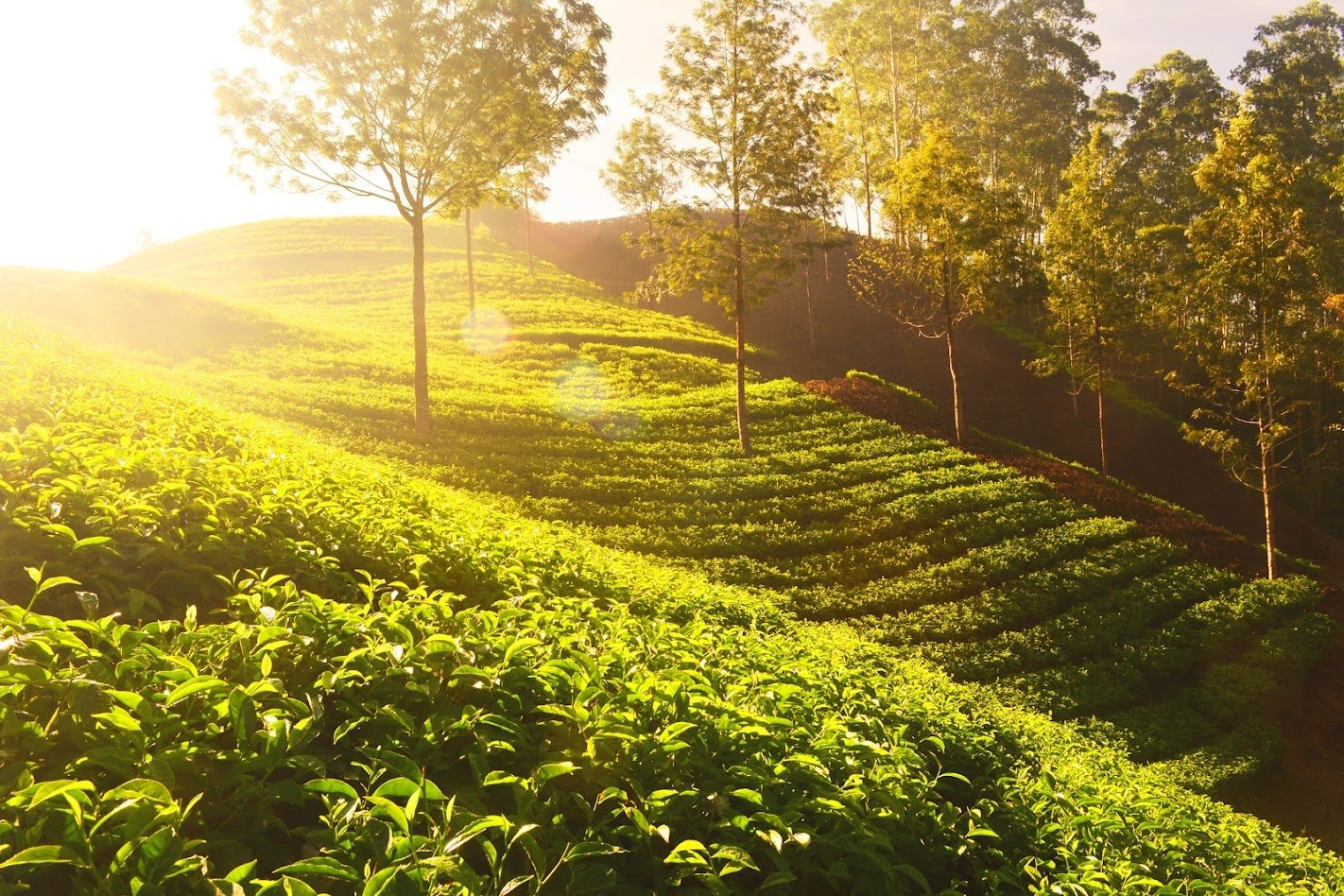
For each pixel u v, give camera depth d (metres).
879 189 59.69
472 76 27.39
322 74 27.11
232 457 10.76
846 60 65.44
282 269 72.00
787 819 4.46
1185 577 25.81
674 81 31.11
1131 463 47.00
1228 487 45.25
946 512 27.73
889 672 13.12
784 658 9.03
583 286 69.75
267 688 4.18
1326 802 17.39
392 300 61.50
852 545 25.20
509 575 8.78
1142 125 73.38
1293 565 30.09
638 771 4.58
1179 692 20.56
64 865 3.35
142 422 10.25
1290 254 27.70
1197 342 29.73
